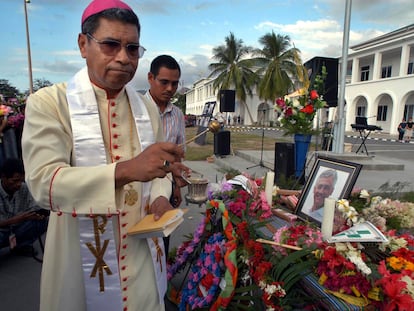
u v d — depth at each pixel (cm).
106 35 103
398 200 222
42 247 346
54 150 99
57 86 118
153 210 131
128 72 109
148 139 127
